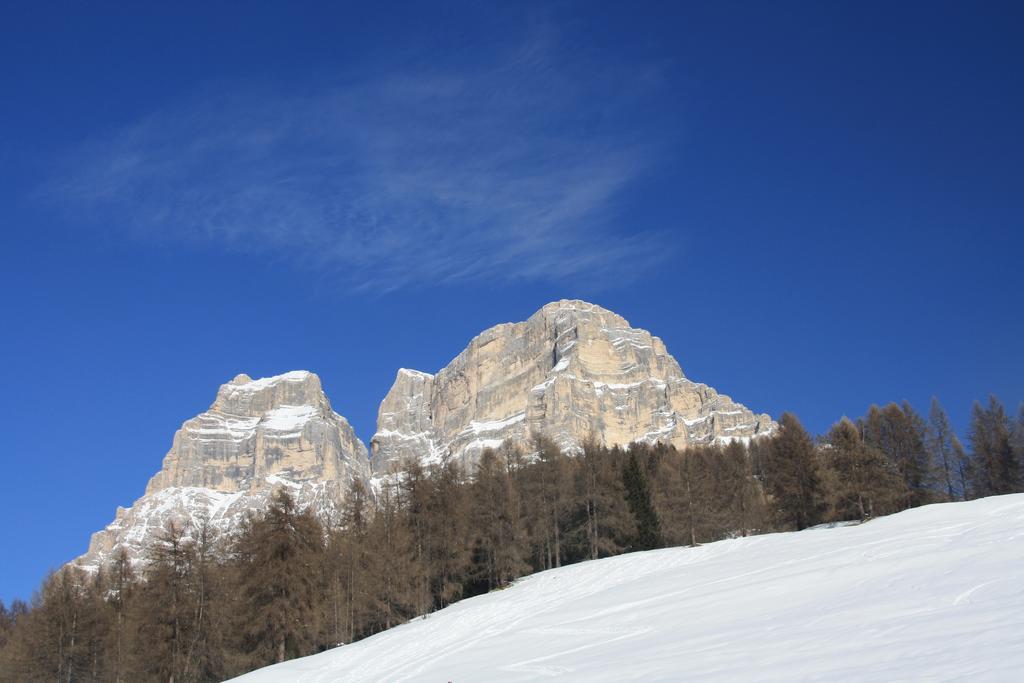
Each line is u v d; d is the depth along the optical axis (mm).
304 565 71438
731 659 32188
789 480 92312
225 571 75562
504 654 46750
